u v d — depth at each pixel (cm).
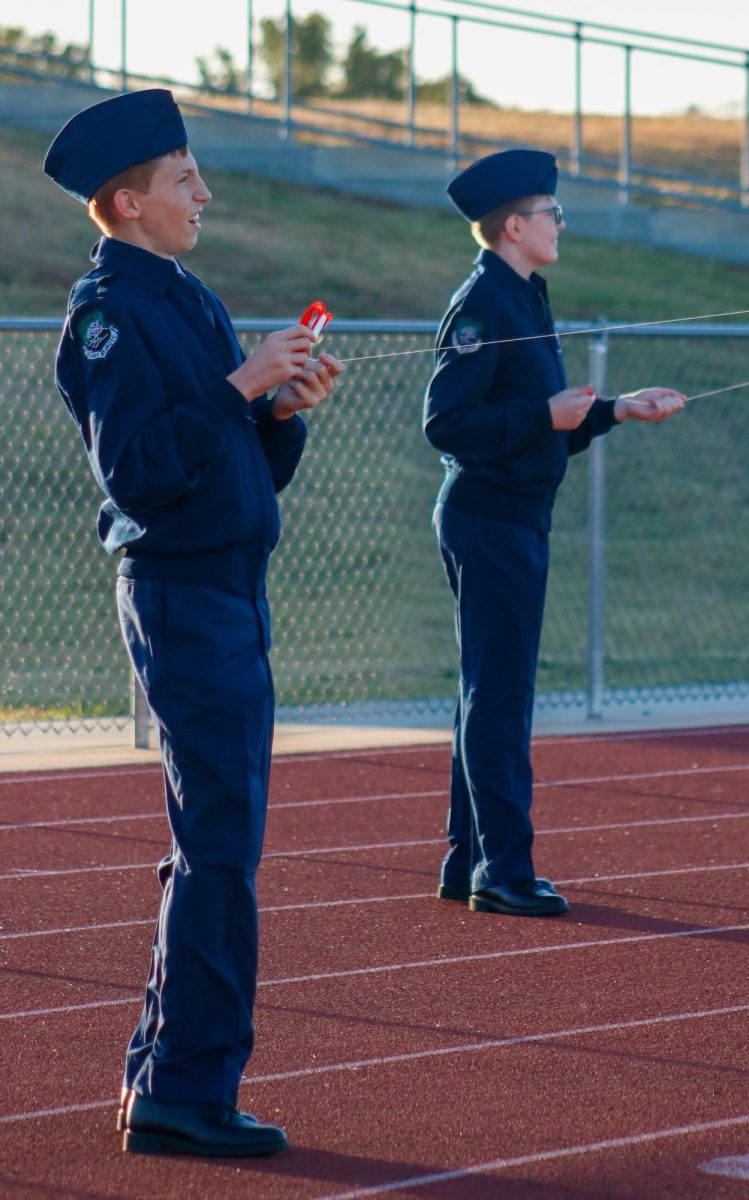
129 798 1950
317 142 6619
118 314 902
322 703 2634
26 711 2544
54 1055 1104
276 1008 1207
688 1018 1187
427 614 3294
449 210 5953
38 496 3475
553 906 1461
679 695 2655
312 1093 1038
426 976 1285
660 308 5278
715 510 3997
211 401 889
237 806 923
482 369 1378
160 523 910
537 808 1912
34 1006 1209
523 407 1360
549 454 1398
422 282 5188
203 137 5844
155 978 958
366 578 3397
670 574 3666
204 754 916
